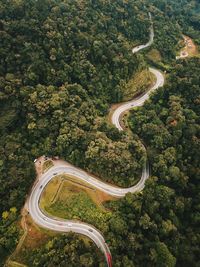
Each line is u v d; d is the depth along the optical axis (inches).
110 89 6082.7
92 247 4237.2
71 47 5821.9
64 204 4682.6
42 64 5418.3
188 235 4948.3
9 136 5054.1
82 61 5812.0
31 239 4313.5
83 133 5068.9
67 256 3976.4
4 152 4896.7
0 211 4554.6
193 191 5305.1
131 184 5032.0
